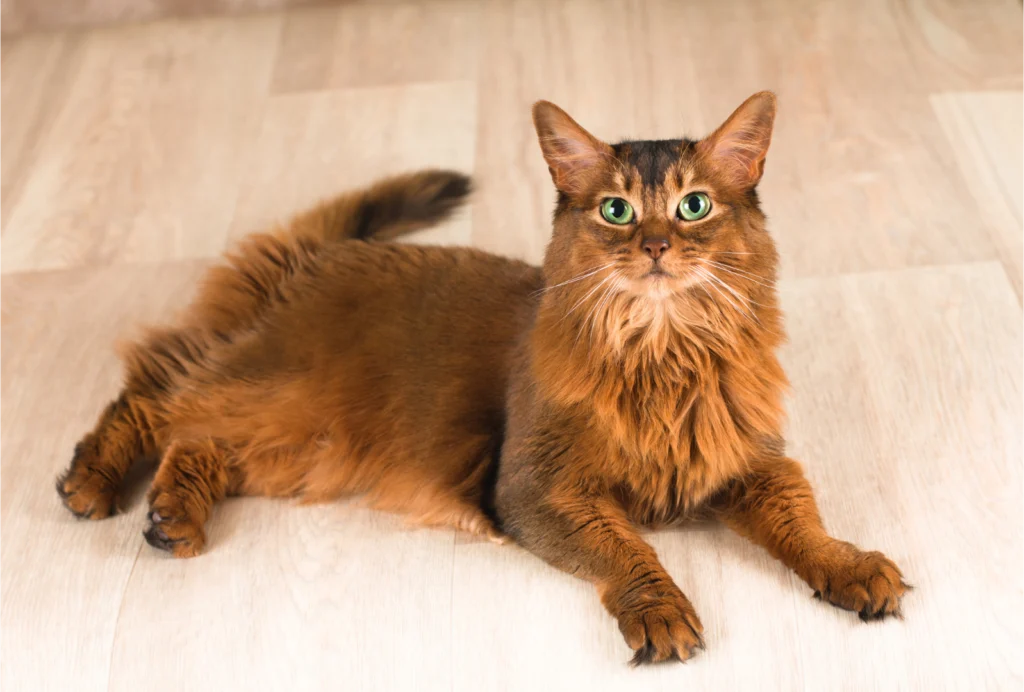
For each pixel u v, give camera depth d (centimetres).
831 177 279
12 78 338
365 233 248
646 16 338
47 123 321
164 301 262
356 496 215
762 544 192
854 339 238
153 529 200
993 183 273
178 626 193
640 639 172
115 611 196
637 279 175
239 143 307
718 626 184
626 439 183
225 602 196
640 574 179
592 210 183
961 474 207
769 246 186
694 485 189
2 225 289
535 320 193
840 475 210
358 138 304
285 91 324
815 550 184
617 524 185
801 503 189
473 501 201
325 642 189
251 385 216
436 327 209
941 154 282
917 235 261
